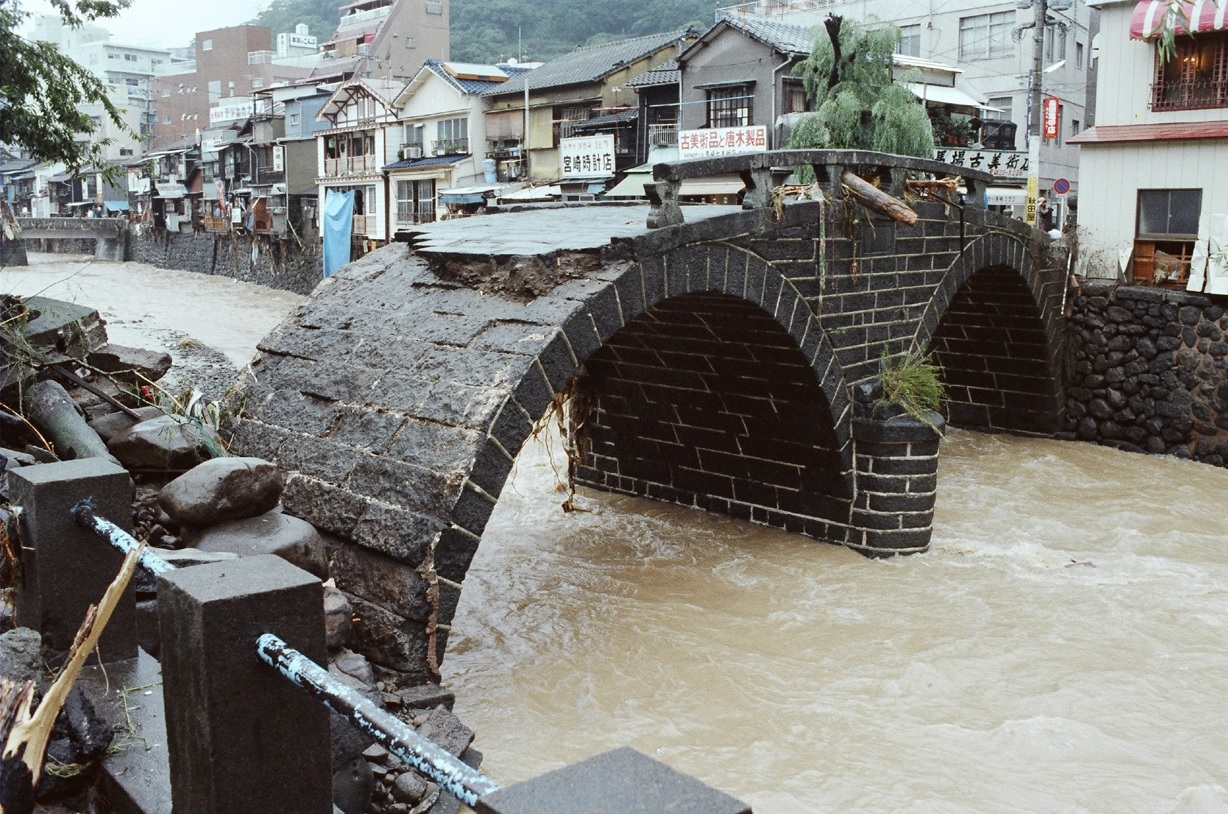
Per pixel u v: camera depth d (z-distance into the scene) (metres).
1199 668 9.80
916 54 36.28
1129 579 12.23
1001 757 8.20
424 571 7.76
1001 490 16.22
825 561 12.88
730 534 14.02
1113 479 16.78
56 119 14.23
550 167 34.75
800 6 39.00
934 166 13.89
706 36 28.03
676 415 14.73
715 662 9.91
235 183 52.50
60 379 9.77
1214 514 14.96
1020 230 16.50
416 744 2.54
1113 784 7.79
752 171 11.10
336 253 41.72
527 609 11.27
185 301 40.97
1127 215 18.73
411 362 9.25
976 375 20.12
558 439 19.06
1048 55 34.16
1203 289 17.50
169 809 3.77
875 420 12.73
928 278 14.28
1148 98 18.33
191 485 6.84
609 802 2.17
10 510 4.73
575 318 8.94
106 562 4.72
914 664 9.79
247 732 3.24
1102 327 18.86
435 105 38.41
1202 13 17.03
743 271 11.04
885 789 7.69
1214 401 17.53
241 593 3.19
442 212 36.38
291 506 8.70
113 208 67.88
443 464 8.05
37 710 3.38
